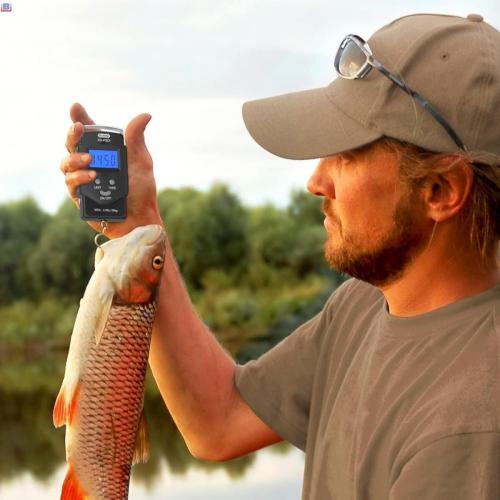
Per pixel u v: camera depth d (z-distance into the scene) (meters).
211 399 1.60
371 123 1.34
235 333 14.52
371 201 1.35
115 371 1.46
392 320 1.37
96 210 1.46
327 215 1.41
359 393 1.40
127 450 1.48
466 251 1.34
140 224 1.53
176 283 1.60
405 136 1.33
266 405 1.58
